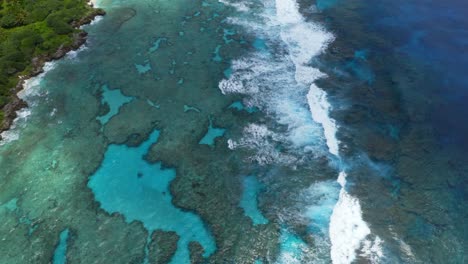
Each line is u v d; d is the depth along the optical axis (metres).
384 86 42.06
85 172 35.84
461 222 30.72
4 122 39.81
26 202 33.56
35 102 42.38
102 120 40.50
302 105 41.00
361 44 47.56
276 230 31.05
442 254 28.92
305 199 33.00
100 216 32.56
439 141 36.50
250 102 41.69
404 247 29.41
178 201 33.53
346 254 29.22
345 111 40.06
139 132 39.25
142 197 33.94
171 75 45.31
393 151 36.09
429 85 41.62
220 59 47.03
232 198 33.50
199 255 29.83
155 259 29.66
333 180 34.22
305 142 37.47
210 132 38.97
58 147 37.94
